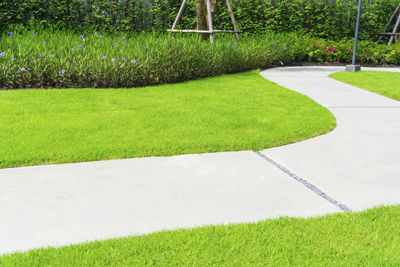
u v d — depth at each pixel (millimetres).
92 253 2189
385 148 4164
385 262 2174
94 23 11078
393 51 12438
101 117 5051
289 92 7105
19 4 10055
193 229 2461
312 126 4906
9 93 6090
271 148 4117
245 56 9898
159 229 2469
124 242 2305
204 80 8250
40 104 5555
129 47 7797
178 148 4008
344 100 6605
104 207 2730
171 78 7879
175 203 2818
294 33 12820
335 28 13875
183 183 3164
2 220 2512
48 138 4164
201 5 10469
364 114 5668
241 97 6570
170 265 2117
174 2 12062
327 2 13695
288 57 11875
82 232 2410
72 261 2117
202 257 2191
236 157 3809
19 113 5062
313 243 2354
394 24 14125
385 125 5098
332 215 2684
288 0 13336
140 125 4762
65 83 6812
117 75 7012
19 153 3691
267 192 3037
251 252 2244
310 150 4070
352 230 2498
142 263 2127
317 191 3080
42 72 6633
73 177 3227
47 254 2164
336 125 5074
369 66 12352
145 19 11883
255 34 12906
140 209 2717
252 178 3301
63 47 7199
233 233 2434
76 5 10750
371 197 2996
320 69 11062
